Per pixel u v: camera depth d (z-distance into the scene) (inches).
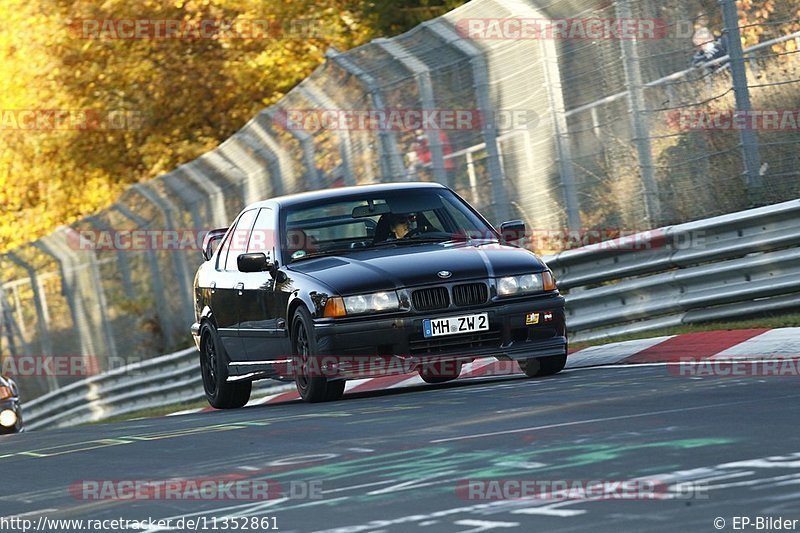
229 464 678.5
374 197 1144.8
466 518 474.3
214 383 1263.5
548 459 581.9
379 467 610.5
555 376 1026.7
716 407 700.7
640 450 580.7
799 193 1285.7
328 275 1037.8
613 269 1332.4
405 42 1540.4
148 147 3063.5
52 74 3125.0
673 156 1343.5
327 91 1665.8
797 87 1328.7
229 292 1199.6
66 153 3230.8
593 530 432.5
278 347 1102.4
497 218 1483.8
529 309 1028.5
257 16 2817.4
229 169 1943.9
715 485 486.6
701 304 1243.8
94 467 732.7
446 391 985.5
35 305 2679.6
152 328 2411.4
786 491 464.8
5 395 1347.2
